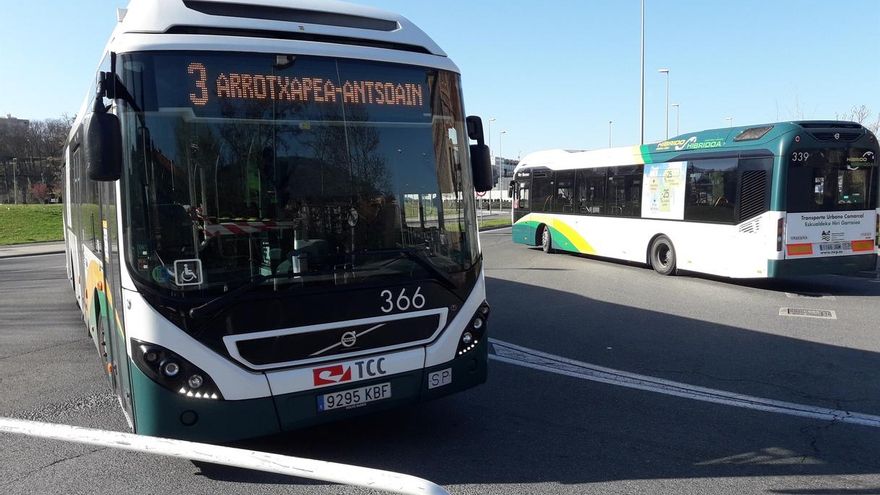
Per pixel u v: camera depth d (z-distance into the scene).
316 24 4.25
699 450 4.48
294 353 3.83
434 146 4.48
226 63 3.82
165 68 3.67
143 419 3.61
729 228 11.86
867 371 6.45
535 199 19.45
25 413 5.45
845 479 3.98
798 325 8.70
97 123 3.42
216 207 3.72
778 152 10.79
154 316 3.56
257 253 3.79
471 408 5.42
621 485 3.92
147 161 3.60
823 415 5.18
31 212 45.38
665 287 12.23
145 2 3.82
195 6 3.93
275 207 3.86
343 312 3.98
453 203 4.53
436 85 4.55
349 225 4.08
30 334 8.72
